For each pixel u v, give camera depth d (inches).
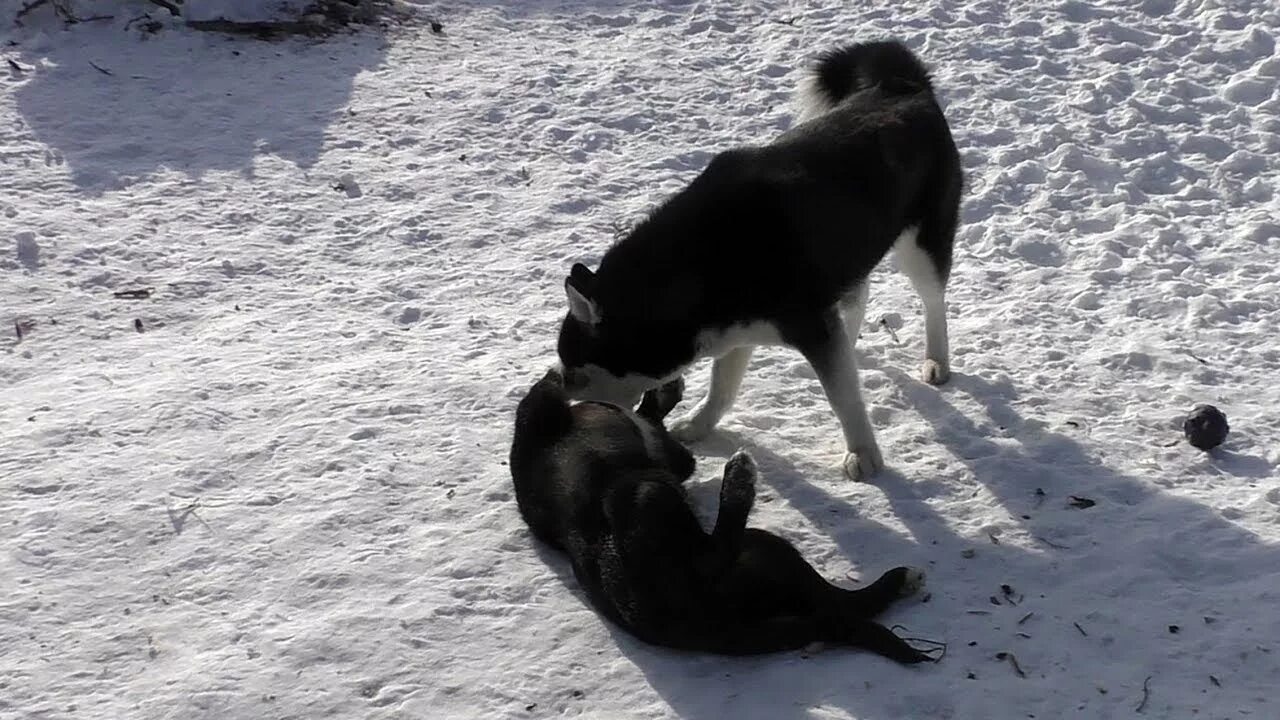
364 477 177.8
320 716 153.5
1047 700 152.1
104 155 238.7
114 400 189.5
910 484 176.2
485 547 169.0
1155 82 262.7
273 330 203.8
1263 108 254.1
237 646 159.5
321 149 243.1
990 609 161.0
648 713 152.5
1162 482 175.5
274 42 273.3
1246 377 192.9
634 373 173.5
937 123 186.2
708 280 171.0
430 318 207.2
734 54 277.0
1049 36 279.9
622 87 263.3
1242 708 151.0
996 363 196.2
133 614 163.0
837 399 175.8
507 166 241.8
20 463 179.9
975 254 221.6
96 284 211.5
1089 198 232.5
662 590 155.1
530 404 171.8
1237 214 228.4
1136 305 207.3
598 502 161.3
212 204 228.8
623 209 231.5
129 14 275.9
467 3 299.7
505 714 153.0
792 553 157.6
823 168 175.6
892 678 153.7
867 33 284.5
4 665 158.1
